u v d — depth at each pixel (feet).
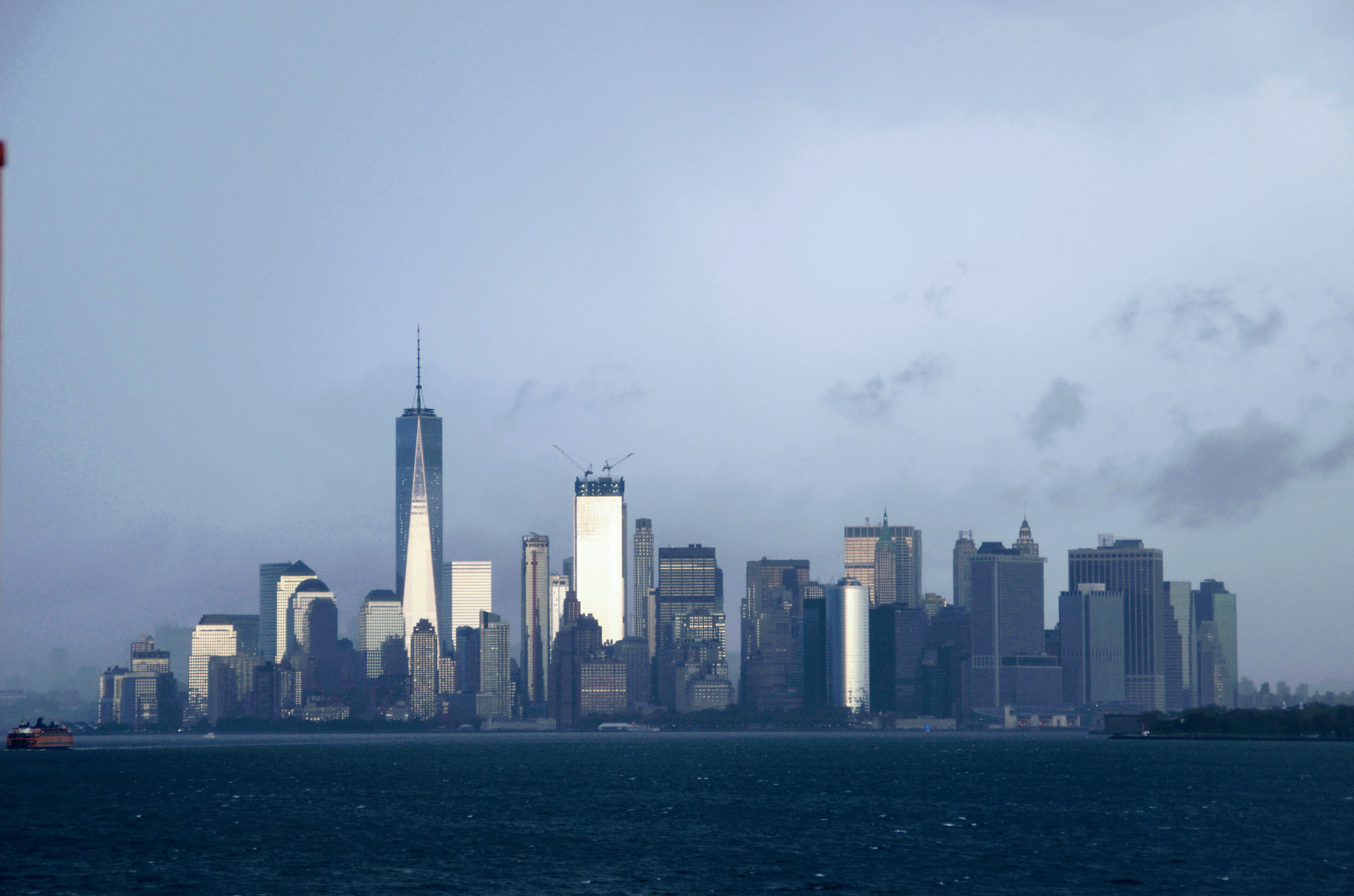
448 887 556.92
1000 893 535.60
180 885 563.07
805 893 538.06
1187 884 555.28
